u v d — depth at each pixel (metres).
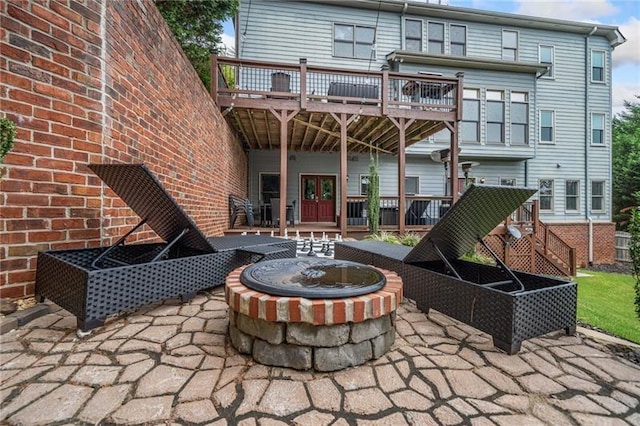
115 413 1.16
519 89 10.73
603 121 11.75
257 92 6.56
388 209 8.15
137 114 2.95
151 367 1.47
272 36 9.51
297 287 1.67
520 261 8.13
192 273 2.39
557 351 1.76
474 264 2.68
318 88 9.55
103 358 1.53
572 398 1.33
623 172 14.10
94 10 2.35
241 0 9.36
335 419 1.17
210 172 5.52
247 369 1.51
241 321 1.64
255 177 10.77
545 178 11.26
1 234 1.88
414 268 2.51
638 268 2.22
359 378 1.46
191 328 1.91
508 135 10.66
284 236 6.70
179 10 6.82
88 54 2.32
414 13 10.26
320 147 10.47
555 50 11.26
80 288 1.73
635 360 1.68
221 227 6.49
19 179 1.95
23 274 1.97
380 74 7.10
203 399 1.26
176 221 2.34
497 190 1.91
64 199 2.18
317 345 1.52
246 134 8.95
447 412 1.23
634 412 1.25
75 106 2.24
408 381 1.44
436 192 10.89
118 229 2.66
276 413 1.20
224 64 6.60
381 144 10.09
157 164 3.37
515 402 1.30
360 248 3.50
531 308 1.77
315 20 9.75
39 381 1.33
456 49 10.61
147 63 3.14
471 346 1.81
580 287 7.04
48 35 2.08
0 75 1.85
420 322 2.18
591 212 11.57
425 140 10.50
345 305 1.51
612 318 3.83
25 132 1.97
